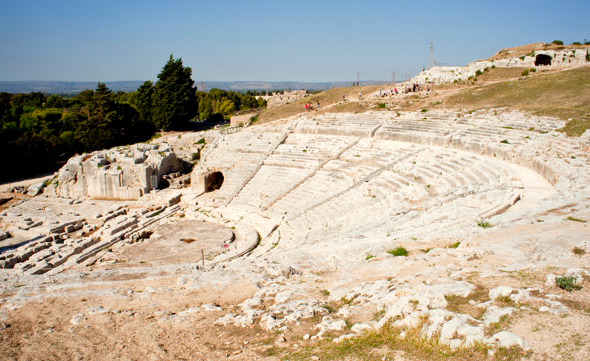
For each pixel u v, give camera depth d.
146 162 58.75
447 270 13.88
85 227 43.56
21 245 39.69
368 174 44.38
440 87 75.38
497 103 56.91
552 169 29.84
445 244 17.64
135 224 44.75
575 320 9.38
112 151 61.53
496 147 39.78
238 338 11.73
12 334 13.07
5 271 32.53
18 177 72.75
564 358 8.07
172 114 85.38
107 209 50.09
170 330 12.72
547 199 24.25
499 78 72.31
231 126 78.62
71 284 17.91
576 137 36.88
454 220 21.83
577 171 28.08
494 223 19.83
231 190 53.06
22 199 58.69
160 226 44.66
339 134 59.72
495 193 27.05
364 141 55.09
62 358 11.46
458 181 34.91
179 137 71.75
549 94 54.56
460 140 45.22
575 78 57.56
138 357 11.23
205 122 100.56
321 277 16.16
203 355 11.00
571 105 48.00
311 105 76.38
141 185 56.03
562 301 10.41
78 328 13.26
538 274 12.41
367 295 13.26
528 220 19.08
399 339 9.91
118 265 34.12
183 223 45.59
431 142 48.72
